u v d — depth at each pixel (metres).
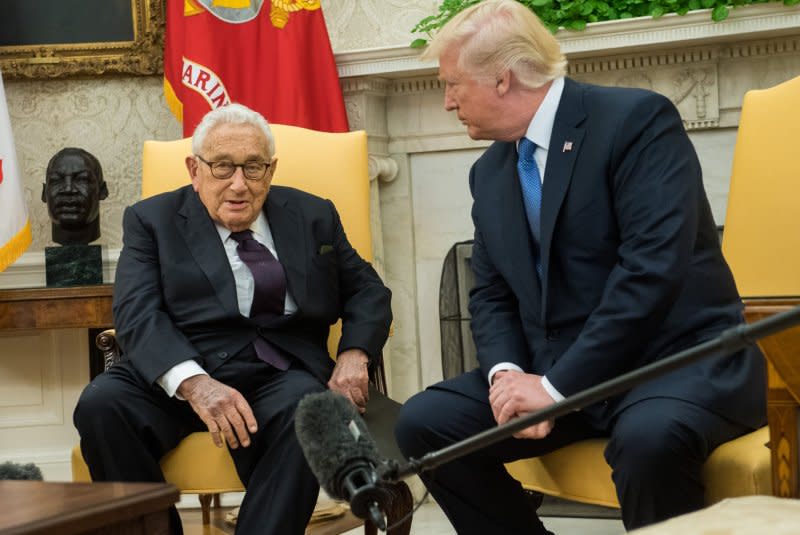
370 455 1.41
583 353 2.14
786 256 2.57
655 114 2.25
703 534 0.92
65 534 1.38
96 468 2.55
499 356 2.37
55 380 4.36
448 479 2.35
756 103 2.70
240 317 2.72
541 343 2.33
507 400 2.16
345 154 3.16
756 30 3.72
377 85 4.22
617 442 2.05
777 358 1.67
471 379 2.43
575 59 4.02
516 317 2.47
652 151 2.22
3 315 3.68
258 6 4.09
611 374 2.14
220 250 2.79
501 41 2.30
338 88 4.07
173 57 4.13
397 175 4.32
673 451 1.99
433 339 4.34
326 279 2.89
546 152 2.34
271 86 4.08
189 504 4.20
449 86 2.37
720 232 3.95
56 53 4.36
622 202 2.22
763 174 2.64
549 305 2.31
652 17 3.78
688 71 3.96
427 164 4.31
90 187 3.98
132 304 2.70
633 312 2.12
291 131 3.21
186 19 4.11
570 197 2.28
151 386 2.57
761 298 2.50
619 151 2.24
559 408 1.24
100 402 2.54
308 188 3.14
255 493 2.47
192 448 2.58
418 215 4.33
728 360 2.18
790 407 1.79
